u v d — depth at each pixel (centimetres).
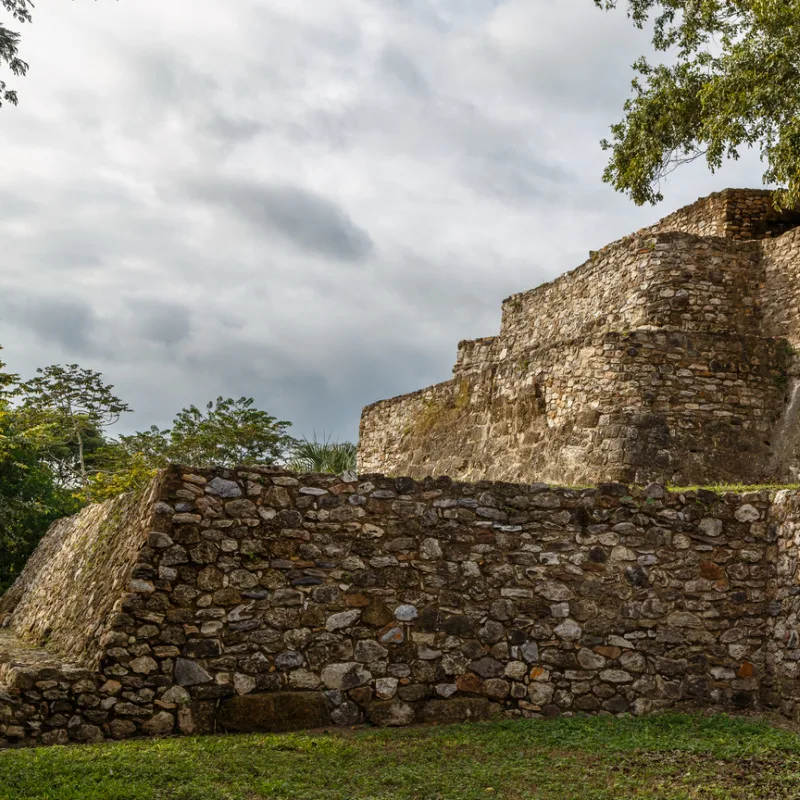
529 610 1016
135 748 813
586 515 1048
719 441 1652
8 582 2464
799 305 1762
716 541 1065
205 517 945
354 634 966
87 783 704
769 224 1991
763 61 1578
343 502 991
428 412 2294
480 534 1020
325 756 818
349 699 951
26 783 695
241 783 735
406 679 970
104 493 2878
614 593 1038
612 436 1666
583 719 980
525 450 1880
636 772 782
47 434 3117
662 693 1023
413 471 2283
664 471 1623
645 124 1827
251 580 947
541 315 2231
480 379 2112
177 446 3075
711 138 1672
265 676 932
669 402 1661
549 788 743
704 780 761
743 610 1052
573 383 1781
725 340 1703
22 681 859
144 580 914
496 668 997
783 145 1546
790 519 1037
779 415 1688
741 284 1842
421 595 992
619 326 1897
